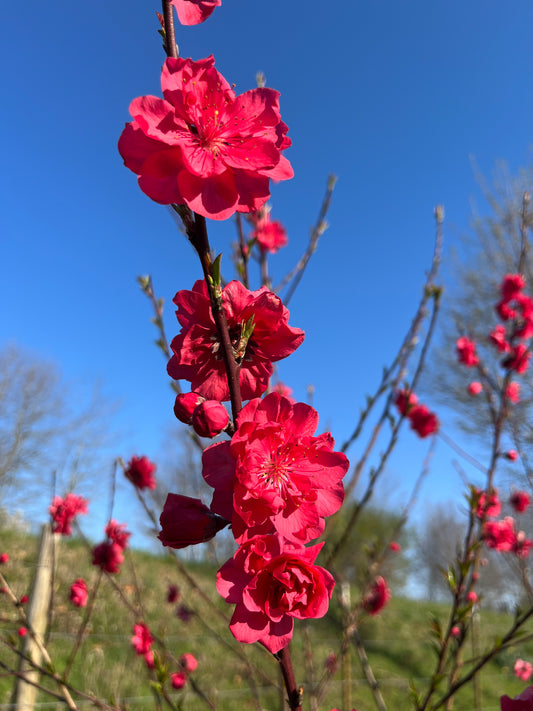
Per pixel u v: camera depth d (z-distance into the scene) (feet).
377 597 1.36
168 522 0.50
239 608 0.45
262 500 0.46
